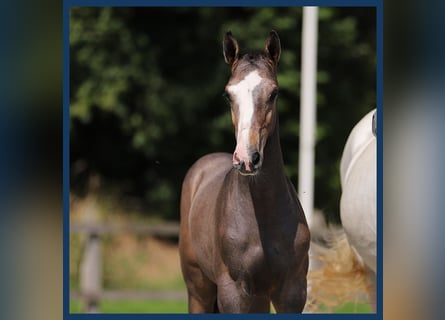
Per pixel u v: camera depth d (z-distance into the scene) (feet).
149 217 86.53
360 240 32.63
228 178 28.73
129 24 86.17
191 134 87.92
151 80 86.33
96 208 76.64
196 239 31.12
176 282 72.74
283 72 83.92
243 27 84.58
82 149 88.79
